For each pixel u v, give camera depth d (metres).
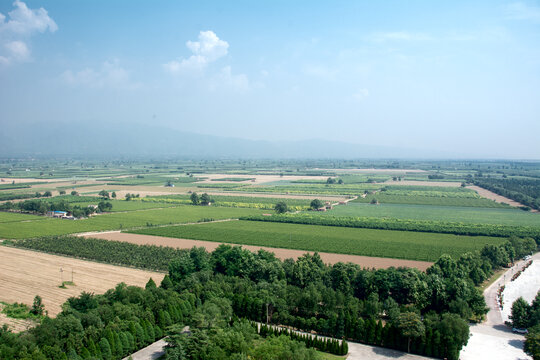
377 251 197.12
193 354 94.81
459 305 119.69
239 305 124.19
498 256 176.00
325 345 106.12
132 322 105.19
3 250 197.50
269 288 129.50
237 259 147.62
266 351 91.62
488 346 108.75
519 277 167.25
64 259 182.75
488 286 156.12
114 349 98.56
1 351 87.44
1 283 148.50
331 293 122.25
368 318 117.75
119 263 177.75
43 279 153.75
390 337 108.19
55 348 91.38
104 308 108.94
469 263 160.75
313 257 149.25
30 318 115.69
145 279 155.75
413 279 127.31
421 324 105.38
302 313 125.19
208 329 103.12
